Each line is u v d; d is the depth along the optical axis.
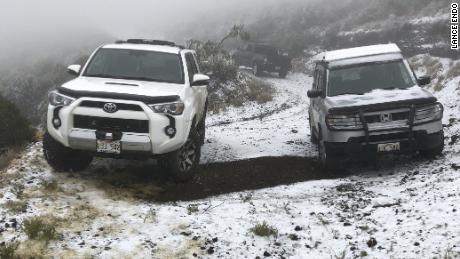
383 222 5.51
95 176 7.48
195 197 6.95
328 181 7.82
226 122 17.50
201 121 9.74
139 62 8.16
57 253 4.70
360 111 7.90
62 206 5.95
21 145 9.09
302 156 10.10
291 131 13.54
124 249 4.88
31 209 5.75
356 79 9.16
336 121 8.00
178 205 6.36
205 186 7.54
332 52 9.97
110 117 6.64
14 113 9.38
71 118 6.73
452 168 7.43
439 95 16.47
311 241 5.23
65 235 5.11
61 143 6.90
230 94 21.28
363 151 7.93
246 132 13.52
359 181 7.71
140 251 4.87
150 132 6.66
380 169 8.46
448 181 6.59
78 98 6.72
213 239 5.21
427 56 26.36
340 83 9.16
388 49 9.66
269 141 11.75
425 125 7.96
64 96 6.83
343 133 7.96
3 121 8.93
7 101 9.45
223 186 7.61
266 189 7.46
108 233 5.26
